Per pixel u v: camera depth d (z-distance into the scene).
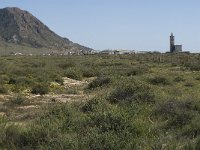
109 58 112.31
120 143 10.53
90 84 32.06
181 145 11.52
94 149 10.23
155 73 46.09
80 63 72.31
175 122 14.23
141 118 14.60
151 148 10.91
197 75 43.38
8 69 44.28
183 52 163.50
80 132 11.57
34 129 11.77
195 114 14.72
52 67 56.22
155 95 19.33
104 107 15.65
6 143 11.27
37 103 23.03
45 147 10.38
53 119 13.27
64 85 36.31
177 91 24.94
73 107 16.42
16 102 22.59
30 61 74.56
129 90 19.66
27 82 33.16
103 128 11.73
